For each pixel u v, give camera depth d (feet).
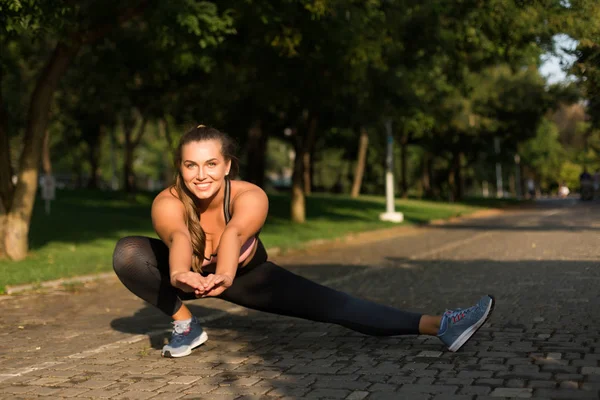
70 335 22.33
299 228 72.43
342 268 40.81
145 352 18.63
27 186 44.60
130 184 115.55
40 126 44.88
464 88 79.71
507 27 48.14
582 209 107.45
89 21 45.91
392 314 17.22
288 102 74.59
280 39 50.42
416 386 14.20
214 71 77.15
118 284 36.29
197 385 14.99
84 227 65.31
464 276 33.47
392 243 60.23
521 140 149.59
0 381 15.96
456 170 170.60
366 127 86.79
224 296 17.71
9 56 53.01
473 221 94.68
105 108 113.91
